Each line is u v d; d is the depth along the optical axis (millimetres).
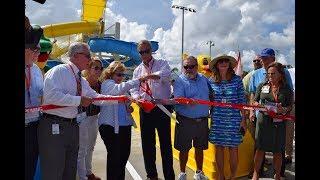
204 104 4359
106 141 4207
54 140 3117
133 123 4324
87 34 22453
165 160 4539
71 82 3230
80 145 4496
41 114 3176
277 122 4363
